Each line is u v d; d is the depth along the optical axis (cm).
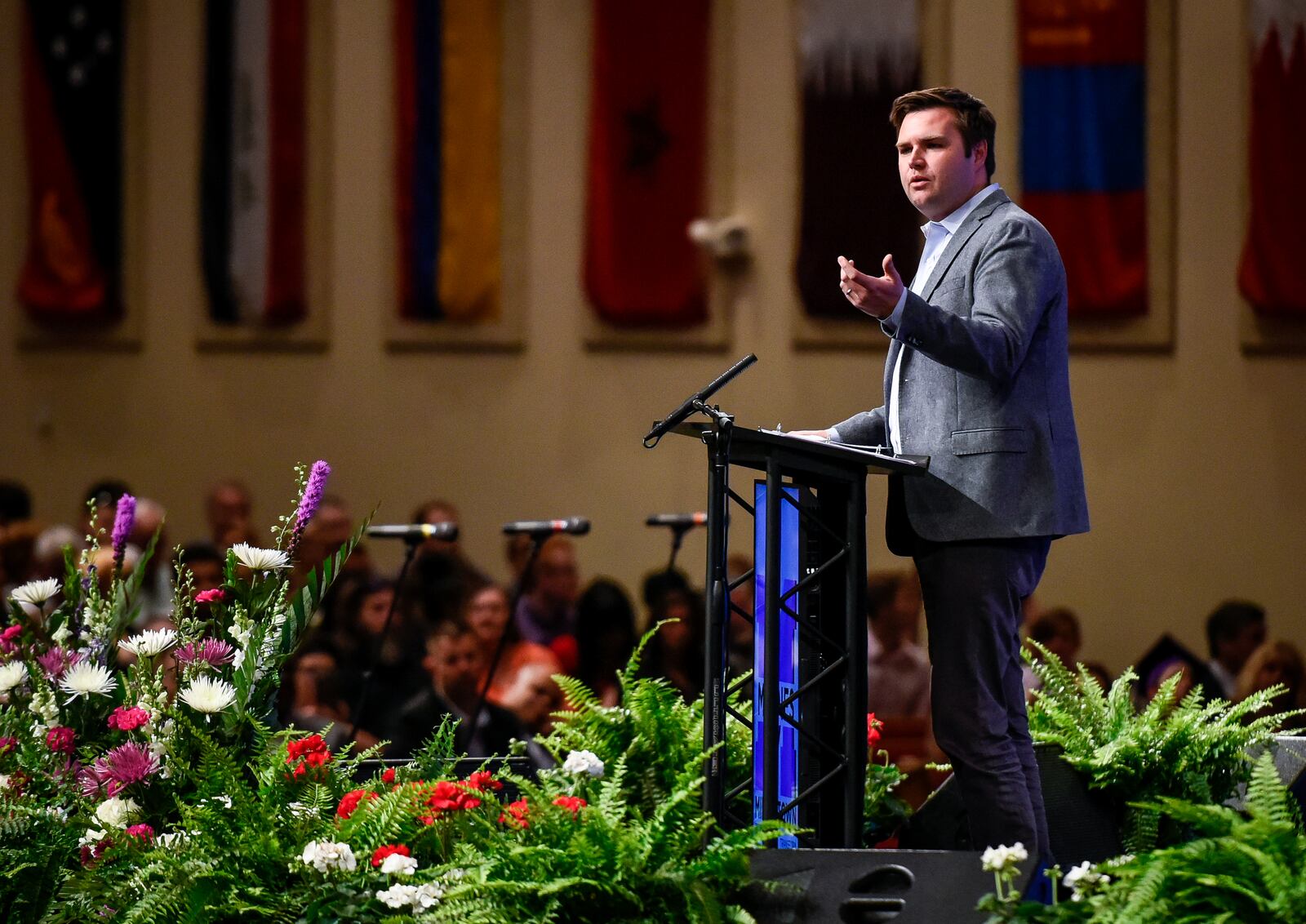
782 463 970
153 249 2867
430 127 2823
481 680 1762
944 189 1046
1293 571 2738
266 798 969
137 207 2866
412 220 2827
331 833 962
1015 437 1014
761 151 2791
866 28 2769
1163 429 2758
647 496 2819
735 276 2802
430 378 2847
